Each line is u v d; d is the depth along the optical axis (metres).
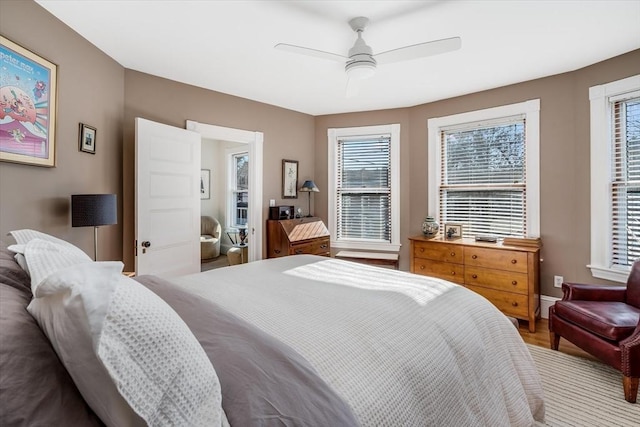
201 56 2.76
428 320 1.30
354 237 4.59
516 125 3.45
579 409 1.81
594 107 2.89
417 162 4.17
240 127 3.85
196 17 2.18
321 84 3.44
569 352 2.53
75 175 2.35
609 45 2.56
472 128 3.75
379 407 0.87
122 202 2.94
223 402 0.67
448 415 1.07
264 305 1.36
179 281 1.76
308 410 0.71
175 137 3.12
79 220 2.09
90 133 2.49
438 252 3.56
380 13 2.13
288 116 4.38
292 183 4.44
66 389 0.58
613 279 2.76
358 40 2.29
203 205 6.48
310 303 1.40
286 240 3.87
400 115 4.27
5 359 0.54
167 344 0.57
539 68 3.01
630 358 1.88
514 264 3.05
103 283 0.55
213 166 6.65
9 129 1.80
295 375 0.79
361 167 4.55
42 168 2.06
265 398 0.69
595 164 2.88
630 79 2.65
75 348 0.52
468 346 1.28
